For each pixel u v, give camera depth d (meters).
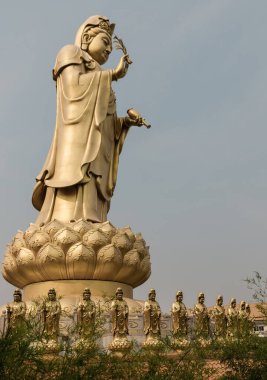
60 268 27.12
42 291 27.48
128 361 18.00
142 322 24.55
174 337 21.33
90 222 28.59
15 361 15.60
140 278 28.97
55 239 27.19
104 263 27.19
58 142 31.02
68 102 31.25
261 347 18.98
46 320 21.95
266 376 19.00
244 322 22.89
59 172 30.23
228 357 19.25
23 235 28.31
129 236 28.52
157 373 17.83
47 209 29.70
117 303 23.02
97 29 33.50
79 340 19.97
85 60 32.38
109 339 23.38
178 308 23.50
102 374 17.19
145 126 32.38
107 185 31.23
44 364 16.47
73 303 25.86
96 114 31.02
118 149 32.50
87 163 29.94
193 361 19.09
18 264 27.81
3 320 24.14
